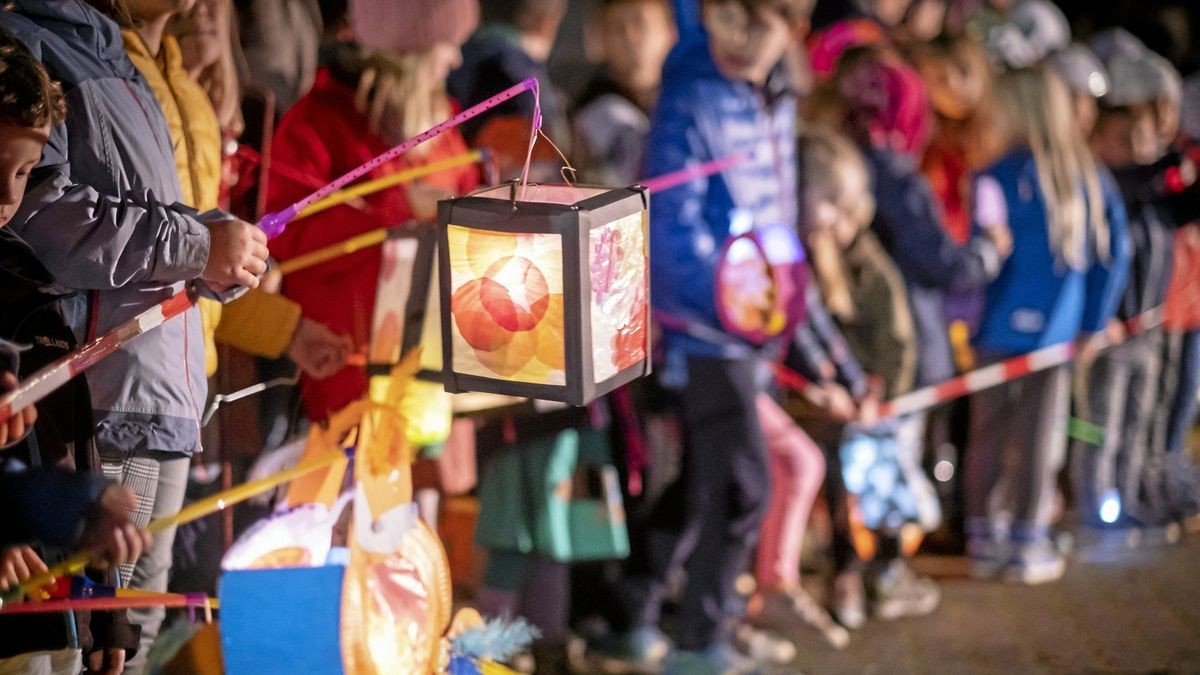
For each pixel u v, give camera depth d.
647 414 4.33
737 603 4.15
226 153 3.14
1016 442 5.12
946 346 4.79
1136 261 5.55
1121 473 5.70
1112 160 5.60
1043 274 5.01
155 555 2.75
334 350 3.18
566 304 2.25
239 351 3.27
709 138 3.96
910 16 5.98
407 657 2.38
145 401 2.54
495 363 2.32
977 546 5.21
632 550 4.27
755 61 4.00
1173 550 5.60
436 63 3.58
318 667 2.23
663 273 3.96
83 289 2.45
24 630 2.18
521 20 4.73
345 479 2.48
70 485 2.07
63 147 2.39
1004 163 5.04
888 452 4.51
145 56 2.73
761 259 3.84
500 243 2.27
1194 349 5.84
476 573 4.15
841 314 4.43
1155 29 6.76
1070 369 5.23
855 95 4.61
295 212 2.56
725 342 3.94
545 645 4.08
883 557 4.75
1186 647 4.55
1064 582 5.18
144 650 2.77
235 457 3.28
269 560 2.36
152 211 2.39
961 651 4.46
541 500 3.93
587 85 4.98
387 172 3.43
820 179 4.30
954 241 4.60
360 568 2.31
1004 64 5.56
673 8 4.30
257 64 3.70
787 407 4.41
